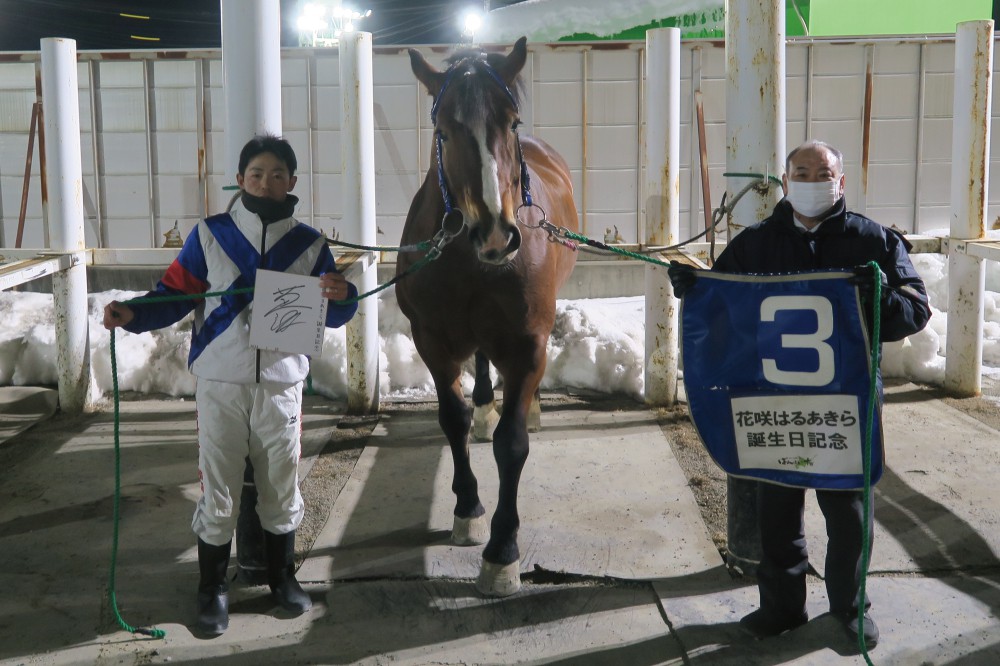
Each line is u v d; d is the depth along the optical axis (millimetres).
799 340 2609
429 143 6352
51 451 4523
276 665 2719
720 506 3789
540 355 3275
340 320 3035
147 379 5426
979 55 4805
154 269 6480
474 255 3129
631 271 6434
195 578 3260
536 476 4145
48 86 4773
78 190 4941
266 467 2922
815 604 2973
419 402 5285
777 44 3107
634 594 3115
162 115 6328
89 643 2828
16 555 3424
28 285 6609
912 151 6371
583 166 6375
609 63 6266
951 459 4191
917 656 2670
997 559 3250
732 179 3236
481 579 3119
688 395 2760
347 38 4852
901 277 2604
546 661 2721
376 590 3154
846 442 2588
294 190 6371
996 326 5902
